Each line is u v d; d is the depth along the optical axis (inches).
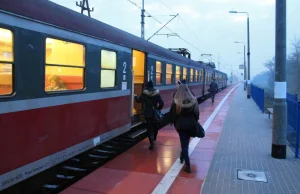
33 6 203.6
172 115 266.5
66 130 240.1
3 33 179.3
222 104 892.0
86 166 302.2
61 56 233.3
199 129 262.5
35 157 205.2
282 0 289.1
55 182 266.4
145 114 330.6
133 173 250.8
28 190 230.1
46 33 214.5
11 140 184.7
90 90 275.4
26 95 196.7
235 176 244.4
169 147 343.3
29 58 198.8
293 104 362.0
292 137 366.3
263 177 242.4
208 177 241.9
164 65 532.1
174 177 241.8
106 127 310.2
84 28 264.2
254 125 499.5
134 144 385.7
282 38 290.4
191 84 796.6
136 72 450.0
